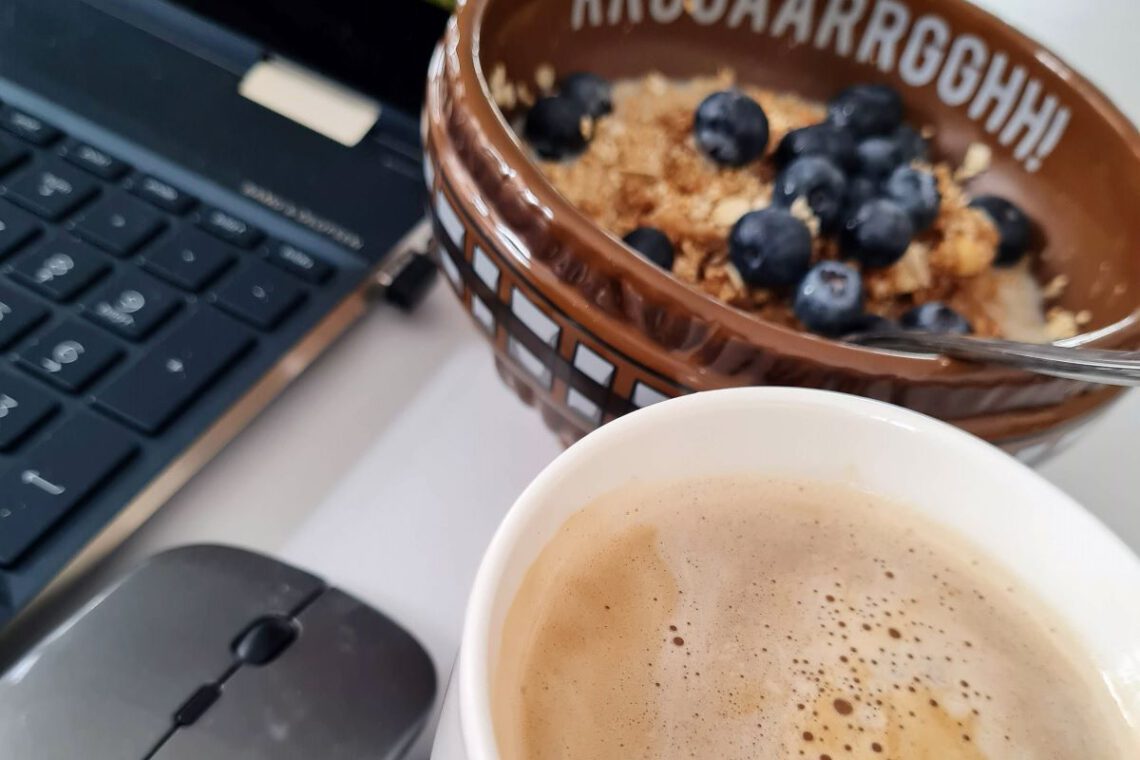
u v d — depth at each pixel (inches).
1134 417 12.2
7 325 10.3
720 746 7.6
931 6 11.5
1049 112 11.3
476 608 6.9
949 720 7.9
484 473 10.9
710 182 11.2
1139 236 10.5
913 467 8.4
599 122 11.4
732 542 8.4
